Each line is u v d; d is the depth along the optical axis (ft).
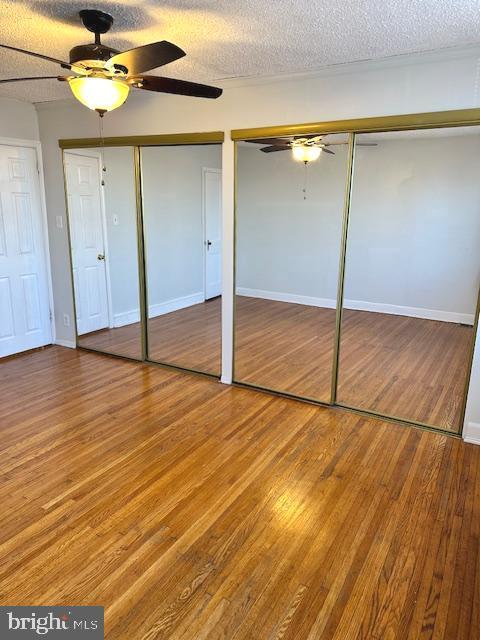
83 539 6.56
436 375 12.36
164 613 5.40
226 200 11.49
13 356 14.25
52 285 15.10
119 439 9.35
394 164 11.38
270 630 5.21
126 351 14.58
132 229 13.56
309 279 12.88
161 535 6.66
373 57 8.84
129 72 6.57
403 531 6.80
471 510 7.28
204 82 10.61
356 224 12.21
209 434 9.59
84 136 13.20
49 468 8.29
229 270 11.83
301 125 10.12
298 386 11.93
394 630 5.24
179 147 12.69
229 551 6.37
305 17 6.99
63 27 7.46
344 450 9.04
